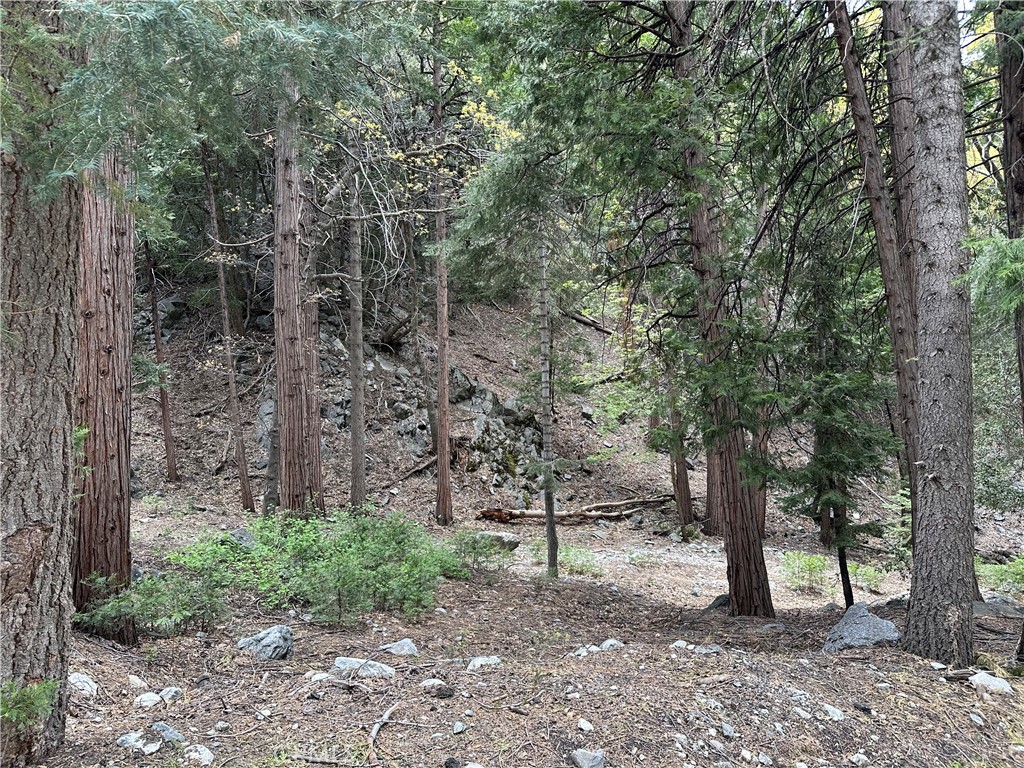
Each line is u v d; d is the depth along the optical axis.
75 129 2.62
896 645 5.54
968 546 5.20
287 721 3.68
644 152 7.78
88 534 5.59
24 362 3.01
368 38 3.66
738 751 3.54
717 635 7.49
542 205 10.37
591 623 8.47
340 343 19.56
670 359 8.77
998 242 4.06
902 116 7.72
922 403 5.35
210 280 19.61
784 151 8.36
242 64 2.99
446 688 4.09
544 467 11.43
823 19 7.65
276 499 14.42
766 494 17.97
